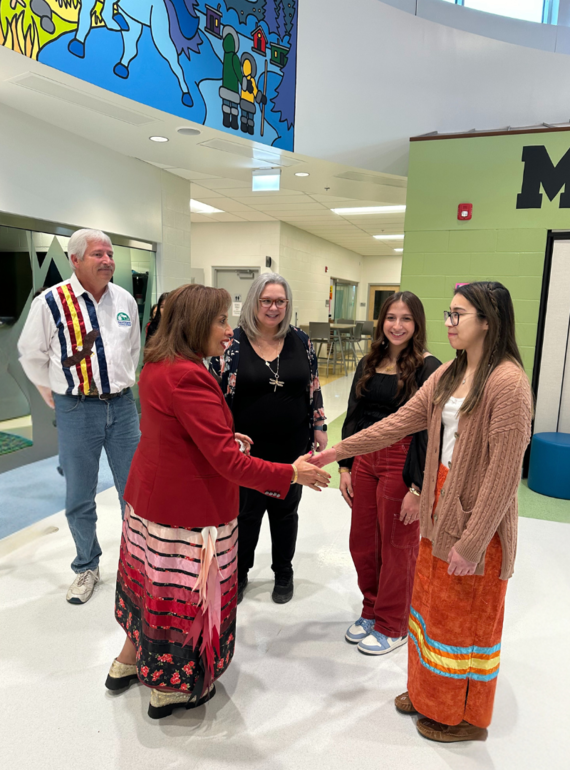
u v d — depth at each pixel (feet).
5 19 7.97
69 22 8.97
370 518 6.23
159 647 4.56
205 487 4.40
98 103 10.59
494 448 3.95
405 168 14.53
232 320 31.01
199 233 30.50
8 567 8.01
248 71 12.42
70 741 4.75
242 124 12.56
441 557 4.41
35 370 7.02
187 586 4.46
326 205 23.59
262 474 4.44
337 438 16.84
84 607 6.98
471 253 13.20
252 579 7.97
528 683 5.74
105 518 9.91
